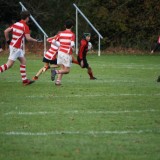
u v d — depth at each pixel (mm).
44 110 32781
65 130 26750
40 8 112188
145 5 112250
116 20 112188
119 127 27578
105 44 112312
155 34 111688
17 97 38469
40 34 108812
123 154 22188
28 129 26969
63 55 44969
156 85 46938
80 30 110500
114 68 67312
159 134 26016
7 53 97938
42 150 22812
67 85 46312
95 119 29750
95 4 113312
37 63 74812
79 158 21547
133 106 34562
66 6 112562
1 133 26031
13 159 21422
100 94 40406
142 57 92812
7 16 112000
